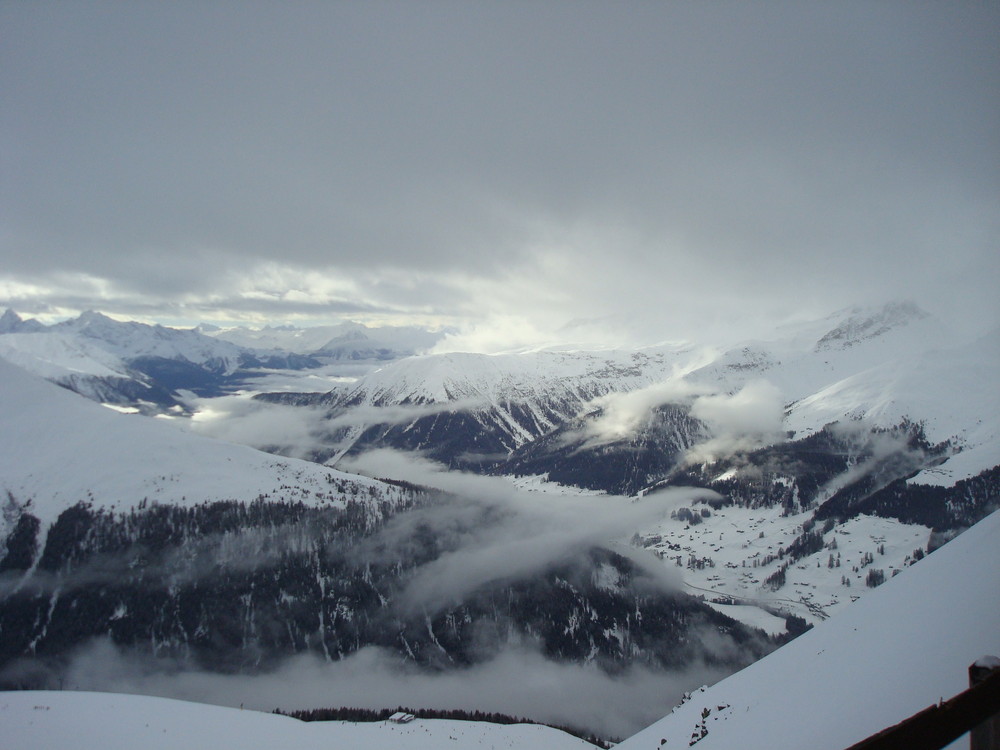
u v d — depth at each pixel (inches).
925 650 1096.2
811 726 1120.8
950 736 344.2
